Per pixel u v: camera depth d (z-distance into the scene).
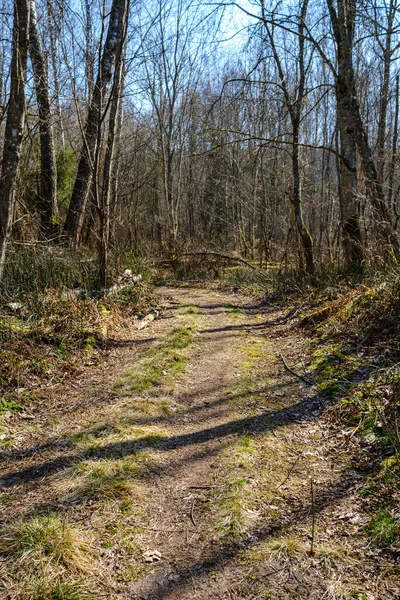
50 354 5.97
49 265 8.59
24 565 2.69
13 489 3.51
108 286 9.27
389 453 3.72
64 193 15.12
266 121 17.73
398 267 6.86
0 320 6.00
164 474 3.79
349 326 6.53
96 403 5.10
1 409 4.59
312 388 5.30
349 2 9.08
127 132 21.00
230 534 3.03
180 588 2.62
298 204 10.90
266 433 4.41
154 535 3.07
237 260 15.34
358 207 9.67
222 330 8.27
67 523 3.11
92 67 9.30
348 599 2.48
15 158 5.62
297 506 3.31
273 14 8.95
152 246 19.61
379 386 4.68
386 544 2.84
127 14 8.54
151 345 7.21
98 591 2.60
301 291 9.96
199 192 29.84
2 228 5.68
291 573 2.69
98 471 3.71
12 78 5.48
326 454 4.00
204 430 4.54
